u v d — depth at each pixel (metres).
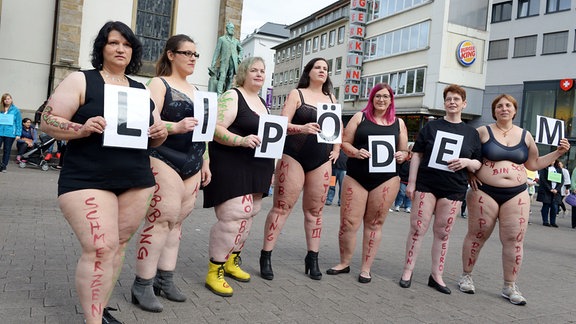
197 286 4.56
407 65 36.12
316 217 5.18
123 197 3.05
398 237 8.70
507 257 5.04
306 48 57.97
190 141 3.80
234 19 21.20
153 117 3.13
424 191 5.16
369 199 5.21
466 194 5.36
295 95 4.98
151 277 3.81
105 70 3.06
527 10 35.06
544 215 13.40
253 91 4.63
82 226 2.81
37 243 5.73
